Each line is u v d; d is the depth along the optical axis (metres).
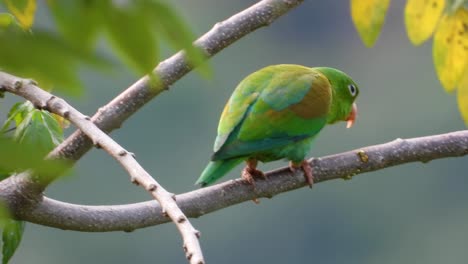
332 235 41.50
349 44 51.41
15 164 3.19
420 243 41.94
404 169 42.28
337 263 41.19
